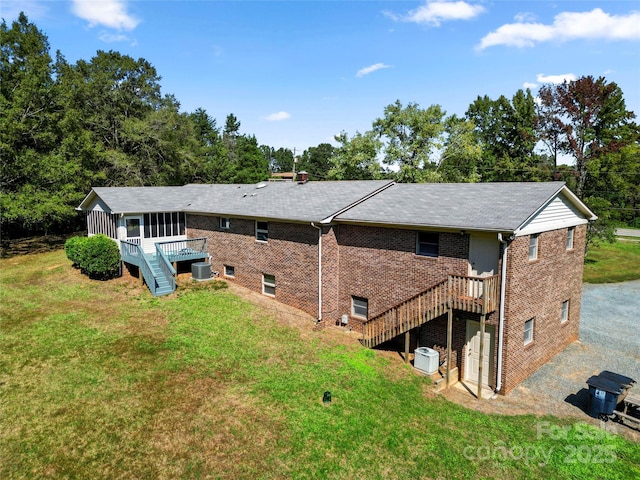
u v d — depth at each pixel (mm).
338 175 45156
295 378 12375
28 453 8828
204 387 11586
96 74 39250
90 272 21391
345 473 8703
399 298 15375
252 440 9492
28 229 36562
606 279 29234
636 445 10344
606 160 34219
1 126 26375
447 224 13141
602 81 35000
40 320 16125
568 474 9156
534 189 14352
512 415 11523
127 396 11008
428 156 41312
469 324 13492
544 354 15109
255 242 19828
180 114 46812
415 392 12242
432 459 9328
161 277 20406
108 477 8250
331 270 17281
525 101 48094
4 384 11438
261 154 63625
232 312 17359
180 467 8586
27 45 30156
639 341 17516
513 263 12242
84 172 31859
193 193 26734
